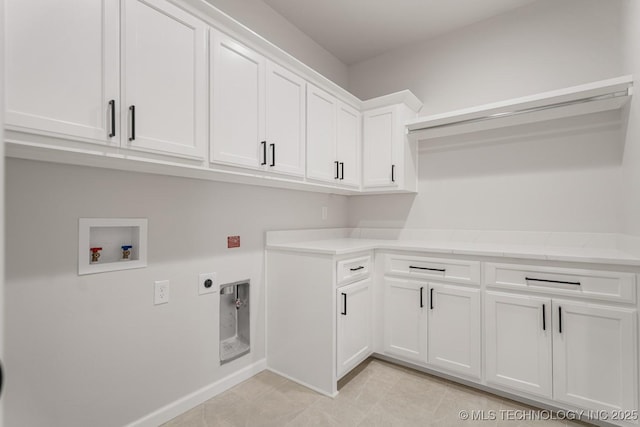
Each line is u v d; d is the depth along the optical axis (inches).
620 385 62.3
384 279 92.8
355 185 104.7
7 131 38.5
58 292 53.3
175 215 69.8
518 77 93.3
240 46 66.4
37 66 40.4
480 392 78.4
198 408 71.7
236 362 82.2
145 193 64.6
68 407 54.3
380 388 80.2
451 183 103.7
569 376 67.1
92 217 57.1
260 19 91.6
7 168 48.6
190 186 72.8
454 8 94.2
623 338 62.2
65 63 42.8
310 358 80.6
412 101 104.5
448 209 104.2
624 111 75.6
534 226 89.8
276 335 88.0
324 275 78.6
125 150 49.0
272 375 86.7
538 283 71.0
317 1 92.0
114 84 47.4
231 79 64.5
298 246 85.5
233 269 82.0
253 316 86.9
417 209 110.3
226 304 84.8
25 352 50.1
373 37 109.8
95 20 45.7
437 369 84.3
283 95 77.0
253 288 87.1
